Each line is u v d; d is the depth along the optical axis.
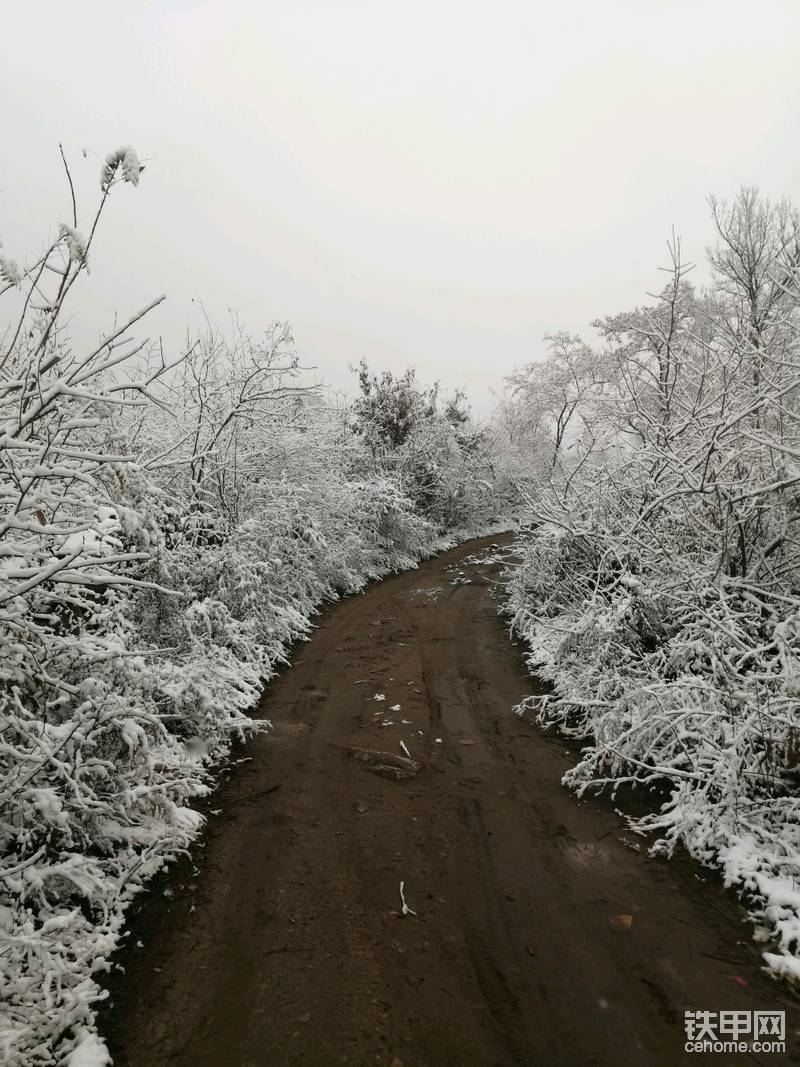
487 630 10.25
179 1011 3.03
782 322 6.66
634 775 5.07
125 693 4.36
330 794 5.13
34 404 3.53
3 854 3.66
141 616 5.86
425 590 13.57
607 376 17.50
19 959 3.06
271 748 5.96
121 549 4.95
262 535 9.57
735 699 4.63
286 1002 3.08
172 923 3.63
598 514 8.39
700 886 3.96
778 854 4.05
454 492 22.00
